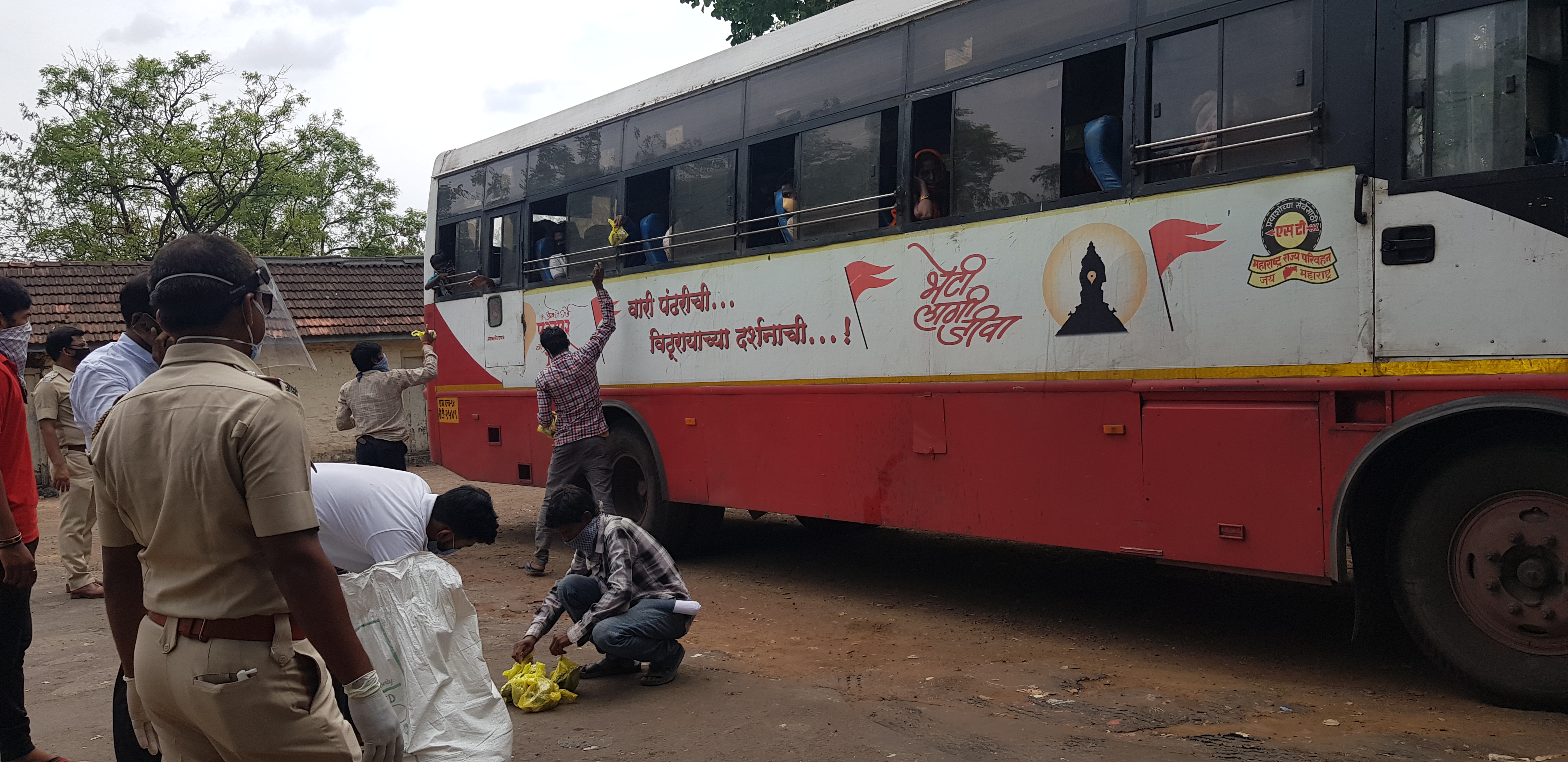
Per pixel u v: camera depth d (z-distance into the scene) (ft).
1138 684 15.67
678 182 26.25
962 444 19.35
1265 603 20.84
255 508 7.16
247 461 7.20
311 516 7.34
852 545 29.71
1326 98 14.76
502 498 44.47
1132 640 18.45
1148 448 16.57
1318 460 14.70
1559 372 12.59
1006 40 18.97
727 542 30.73
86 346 25.04
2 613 11.93
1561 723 12.89
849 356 21.58
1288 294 15.02
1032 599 22.03
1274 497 15.14
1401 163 14.05
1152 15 16.80
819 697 15.12
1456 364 13.44
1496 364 13.12
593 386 26.84
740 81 24.66
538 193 31.19
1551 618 13.05
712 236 25.07
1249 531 15.39
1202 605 20.90
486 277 33.17
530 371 31.17
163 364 7.81
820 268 22.22
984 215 19.07
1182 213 16.21
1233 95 15.80
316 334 60.03
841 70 22.17
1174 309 16.29
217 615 7.28
